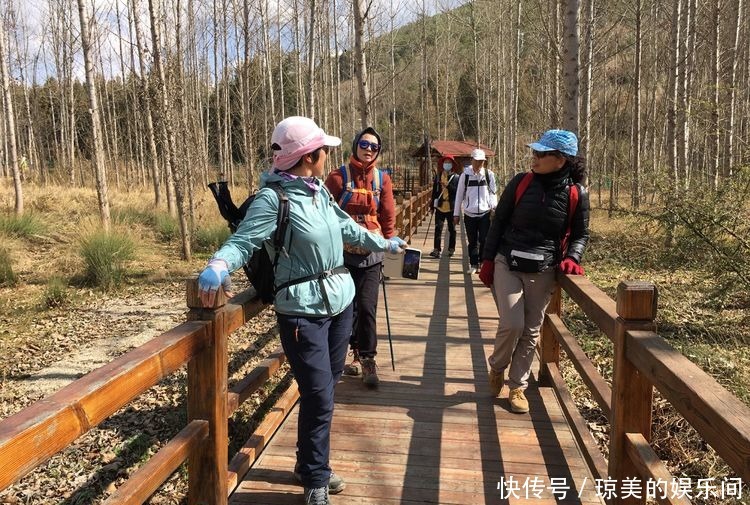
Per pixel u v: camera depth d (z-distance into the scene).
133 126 36.16
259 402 5.46
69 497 4.20
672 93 14.47
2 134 29.12
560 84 16.06
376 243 3.18
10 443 1.35
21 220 13.70
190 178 15.74
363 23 9.58
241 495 3.02
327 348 2.81
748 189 5.55
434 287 8.12
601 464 3.01
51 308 9.05
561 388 3.96
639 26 17.47
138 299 9.59
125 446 4.80
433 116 52.22
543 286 3.69
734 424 1.51
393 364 4.70
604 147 20.42
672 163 14.32
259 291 2.72
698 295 7.90
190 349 2.32
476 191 8.28
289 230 2.61
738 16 15.38
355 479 3.19
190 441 2.37
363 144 3.99
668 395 1.96
